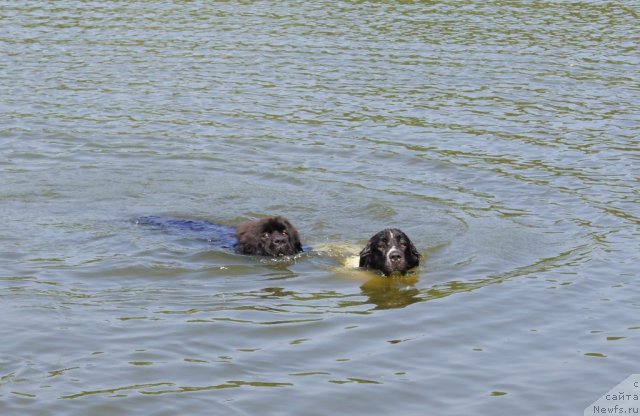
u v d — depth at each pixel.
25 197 19.31
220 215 18.83
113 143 22.98
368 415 11.19
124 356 12.49
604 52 31.25
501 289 15.13
